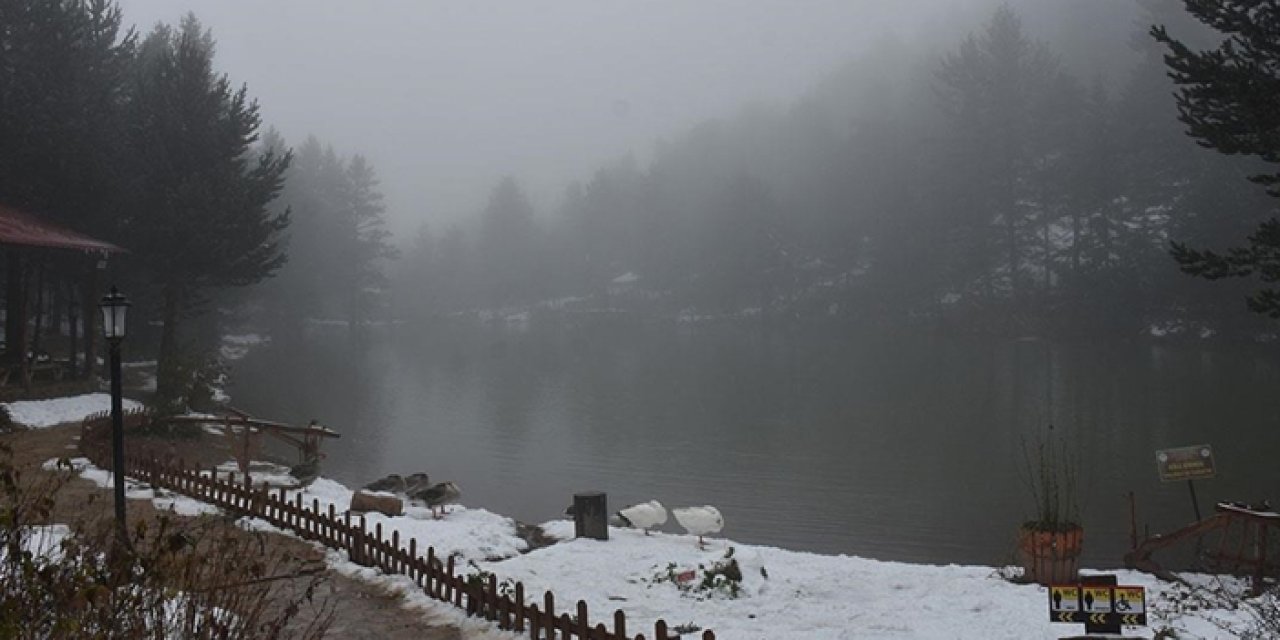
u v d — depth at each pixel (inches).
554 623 358.3
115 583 216.2
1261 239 546.9
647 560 555.8
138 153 1485.0
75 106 1430.9
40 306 1539.1
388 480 784.9
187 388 1205.1
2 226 1160.2
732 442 1316.4
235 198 1478.8
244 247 1509.6
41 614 204.2
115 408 465.1
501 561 551.2
